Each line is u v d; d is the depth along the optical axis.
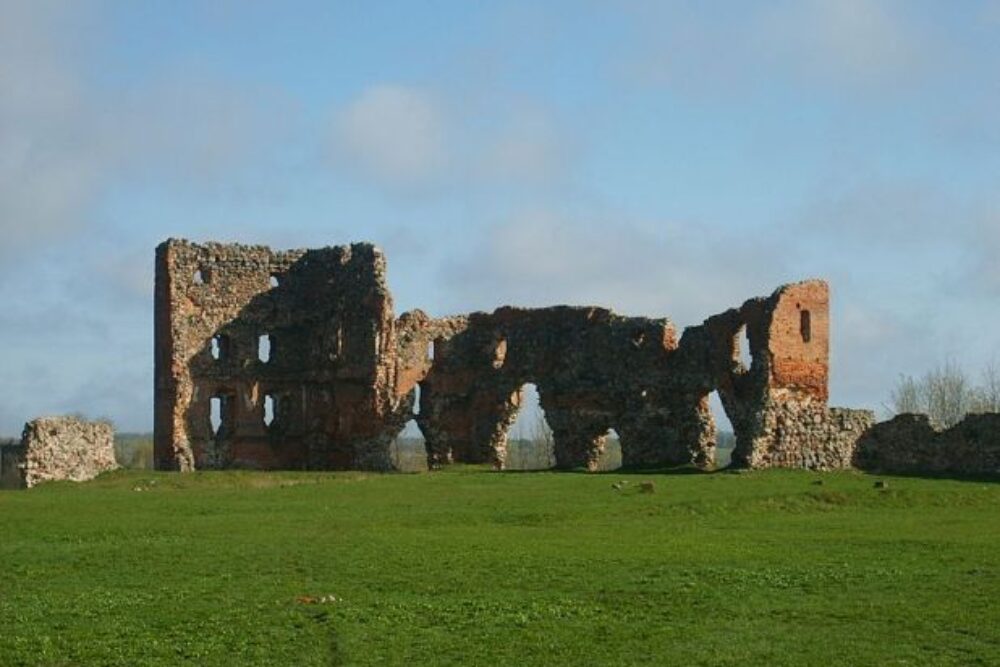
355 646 29.89
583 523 50.28
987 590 34.81
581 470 79.56
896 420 75.31
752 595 34.66
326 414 90.44
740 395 75.62
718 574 37.41
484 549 42.38
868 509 56.53
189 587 36.53
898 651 28.88
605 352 83.12
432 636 30.70
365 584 36.59
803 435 74.38
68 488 65.50
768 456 73.38
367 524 49.25
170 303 88.44
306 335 92.44
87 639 30.91
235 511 53.50
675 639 30.23
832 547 42.91
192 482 68.19
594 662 28.48
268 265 92.19
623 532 47.28
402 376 87.69
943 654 28.59
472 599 34.47
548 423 85.56
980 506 58.00
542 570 38.31
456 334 89.62
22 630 31.78
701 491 58.78
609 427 82.75
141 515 52.16
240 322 91.00
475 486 63.41
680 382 79.25
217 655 29.52
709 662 28.30
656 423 80.38
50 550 43.31
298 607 33.69
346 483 66.50
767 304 74.12
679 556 40.75
